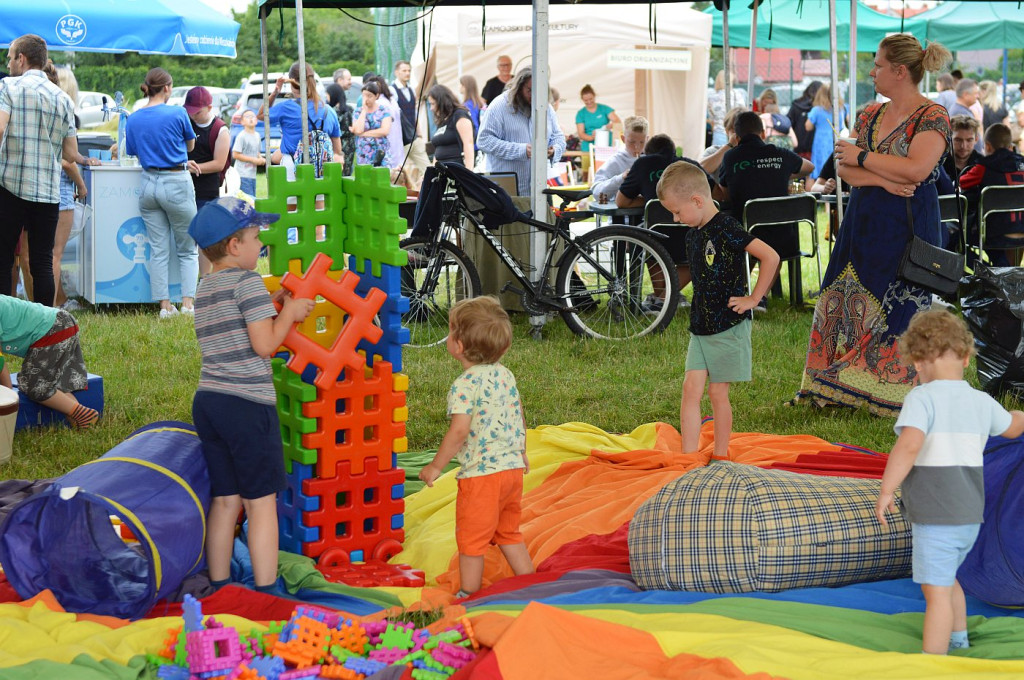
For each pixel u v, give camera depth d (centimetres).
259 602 350
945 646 298
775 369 714
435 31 1546
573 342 788
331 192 412
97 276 891
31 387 560
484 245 860
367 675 292
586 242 789
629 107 1741
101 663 291
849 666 278
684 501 366
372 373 406
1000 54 2700
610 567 387
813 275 1130
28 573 353
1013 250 947
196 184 926
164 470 355
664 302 809
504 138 970
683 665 281
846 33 1430
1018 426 305
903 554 360
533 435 558
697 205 485
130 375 688
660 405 637
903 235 576
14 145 732
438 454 359
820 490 368
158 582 331
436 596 362
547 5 802
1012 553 329
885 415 601
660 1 1007
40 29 1028
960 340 303
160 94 876
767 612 325
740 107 988
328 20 3347
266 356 358
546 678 275
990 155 912
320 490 392
